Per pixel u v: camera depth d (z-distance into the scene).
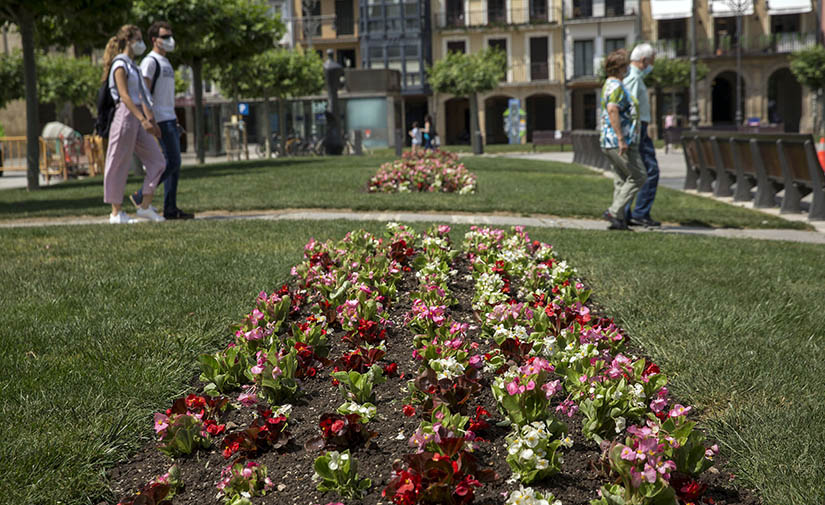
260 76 35.91
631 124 8.66
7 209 11.79
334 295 4.32
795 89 53.69
